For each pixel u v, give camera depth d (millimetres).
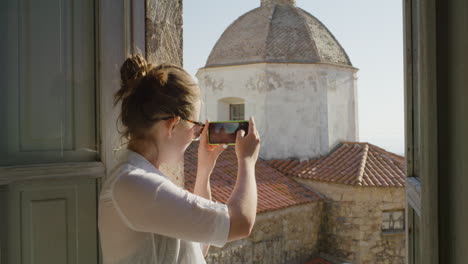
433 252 759
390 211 9594
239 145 1039
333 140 12305
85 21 1479
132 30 1613
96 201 1490
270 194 9344
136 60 1000
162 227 842
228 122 1168
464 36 642
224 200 8023
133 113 948
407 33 1276
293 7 13570
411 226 1256
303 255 9516
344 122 12750
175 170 1834
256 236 8430
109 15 1520
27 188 1328
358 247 9555
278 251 8852
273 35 12586
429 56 749
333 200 10023
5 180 1253
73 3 1449
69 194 1419
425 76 755
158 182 876
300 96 11938
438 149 763
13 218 1302
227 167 9672
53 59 1401
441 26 746
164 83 926
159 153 978
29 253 1335
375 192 9547
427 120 754
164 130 954
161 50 1807
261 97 11836
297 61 12047
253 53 12383
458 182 689
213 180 8844
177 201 854
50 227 1380
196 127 1011
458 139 685
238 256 8023
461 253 680
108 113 1502
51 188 1378
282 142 11766
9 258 1296
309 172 10617
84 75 1476
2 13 1288
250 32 12883
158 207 841
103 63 1490
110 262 894
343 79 12781
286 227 9102
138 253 877
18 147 1322
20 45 1328
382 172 10062
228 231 855
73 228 1431
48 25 1390
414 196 1131
